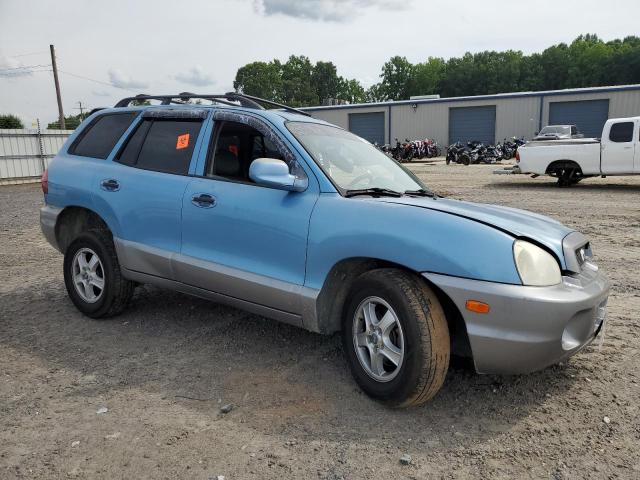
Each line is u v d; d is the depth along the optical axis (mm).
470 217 3064
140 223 4281
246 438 2857
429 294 2973
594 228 9000
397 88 117188
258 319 4660
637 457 2693
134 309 4918
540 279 2850
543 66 104500
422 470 2594
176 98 4641
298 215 3434
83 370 3674
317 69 140875
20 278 6148
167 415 3084
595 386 3439
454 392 3359
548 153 15922
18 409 3146
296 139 3680
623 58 96375
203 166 4051
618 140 14773
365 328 3242
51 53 39844
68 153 5027
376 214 3170
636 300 5172
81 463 2631
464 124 38750
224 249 3826
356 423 3008
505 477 2541
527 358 2824
